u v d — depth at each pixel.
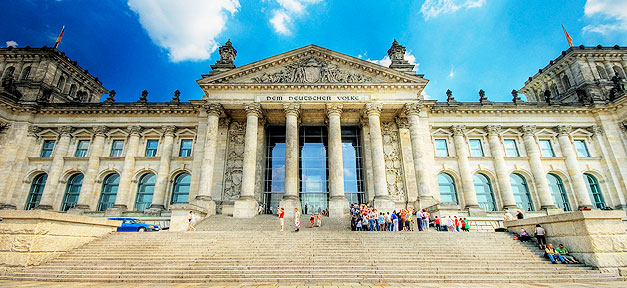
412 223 34.09
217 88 44.25
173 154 49.09
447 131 49.66
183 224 32.41
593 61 55.06
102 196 47.84
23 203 46.22
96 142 48.84
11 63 55.66
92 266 18.91
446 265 19.27
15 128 48.59
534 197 46.94
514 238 24.55
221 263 19.52
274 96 43.91
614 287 14.48
